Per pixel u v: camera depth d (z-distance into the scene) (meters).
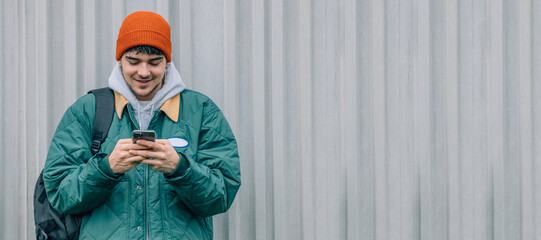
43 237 2.30
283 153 2.93
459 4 3.08
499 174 3.13
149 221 2.19
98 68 2.81
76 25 2.78
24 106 2.78
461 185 3.11
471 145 3.11
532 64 3.14
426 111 3.04
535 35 3.14
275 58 2.92
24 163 2.79
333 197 3.00
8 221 2.77
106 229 2.18
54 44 2.79
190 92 2.46
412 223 3.07
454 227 3.11
